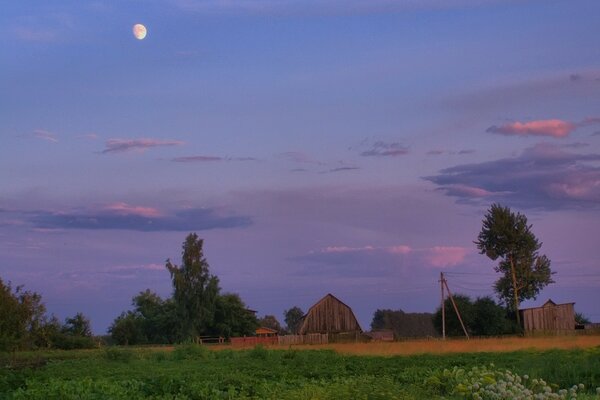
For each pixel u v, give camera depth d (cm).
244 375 2606
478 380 1759
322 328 8300
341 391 1727
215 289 8962
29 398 1745
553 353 3306
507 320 7850
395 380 2388
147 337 9500
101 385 1947
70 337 7100
